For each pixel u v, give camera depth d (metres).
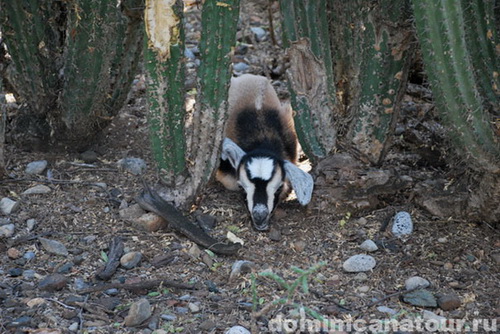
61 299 5.77
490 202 6.68
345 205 7.12
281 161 7.41
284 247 6.72
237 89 8.60
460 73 5.80
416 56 8.00
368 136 7.07
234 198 7.64
